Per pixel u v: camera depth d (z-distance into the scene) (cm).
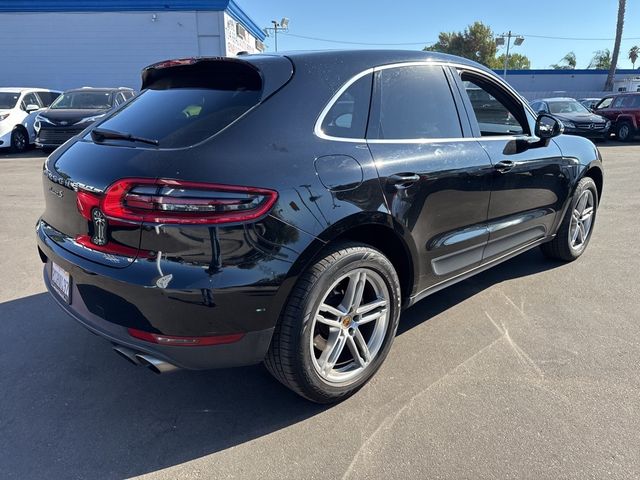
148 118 252
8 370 292
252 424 248
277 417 253
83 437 239
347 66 268
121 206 209
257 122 229
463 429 241
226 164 211
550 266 461
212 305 207
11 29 1970
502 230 355
